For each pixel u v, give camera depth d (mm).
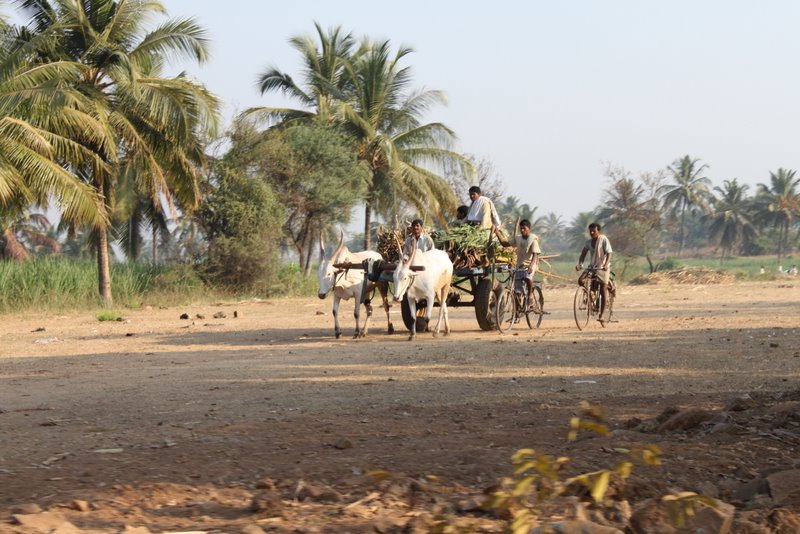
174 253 35531
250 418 8344
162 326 21828
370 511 4918
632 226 59438
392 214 43062
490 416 8117
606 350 13766
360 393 9883
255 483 5621
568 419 7879
